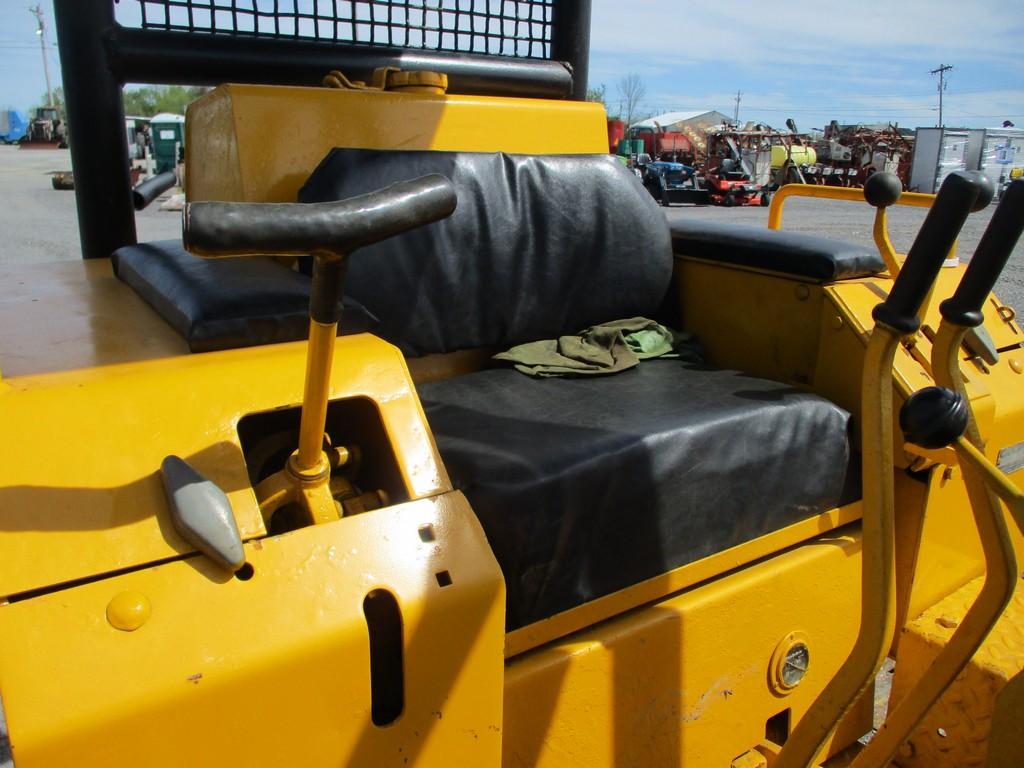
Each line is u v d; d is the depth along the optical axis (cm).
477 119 204
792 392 175
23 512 93
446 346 188
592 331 201
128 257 179
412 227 91
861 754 122
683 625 147
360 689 99
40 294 169
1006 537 106
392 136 193
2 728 201
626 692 142
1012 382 194
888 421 99
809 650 168
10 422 98
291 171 182
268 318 128
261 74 221
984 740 161
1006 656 162
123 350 125
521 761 133
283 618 96
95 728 84
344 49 229
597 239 203
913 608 181
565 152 217
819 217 1553
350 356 121
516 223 193
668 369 194
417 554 106
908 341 179
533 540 133
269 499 108
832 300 185
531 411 163
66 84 216
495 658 110
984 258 98
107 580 92
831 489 170
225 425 108
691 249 219
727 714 158
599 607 140
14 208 1330
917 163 2570
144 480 100
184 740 90
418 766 106
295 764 97
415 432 118
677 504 148
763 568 160
